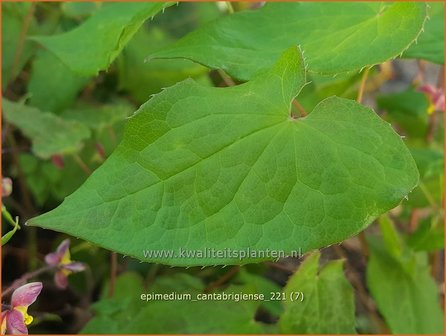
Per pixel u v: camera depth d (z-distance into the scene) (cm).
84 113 19
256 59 11
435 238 17
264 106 10
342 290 14
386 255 17
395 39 11
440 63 13
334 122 10
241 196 10
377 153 10
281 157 10
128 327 14
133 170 10
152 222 10
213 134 10
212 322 14
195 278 18
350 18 12
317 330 14
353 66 11
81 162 18
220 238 10
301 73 10
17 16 20
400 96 21
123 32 12
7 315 11
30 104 19
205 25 12
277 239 10
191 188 10
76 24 20
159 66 19
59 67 19
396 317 16
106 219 9
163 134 10
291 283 14
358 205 10
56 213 9
